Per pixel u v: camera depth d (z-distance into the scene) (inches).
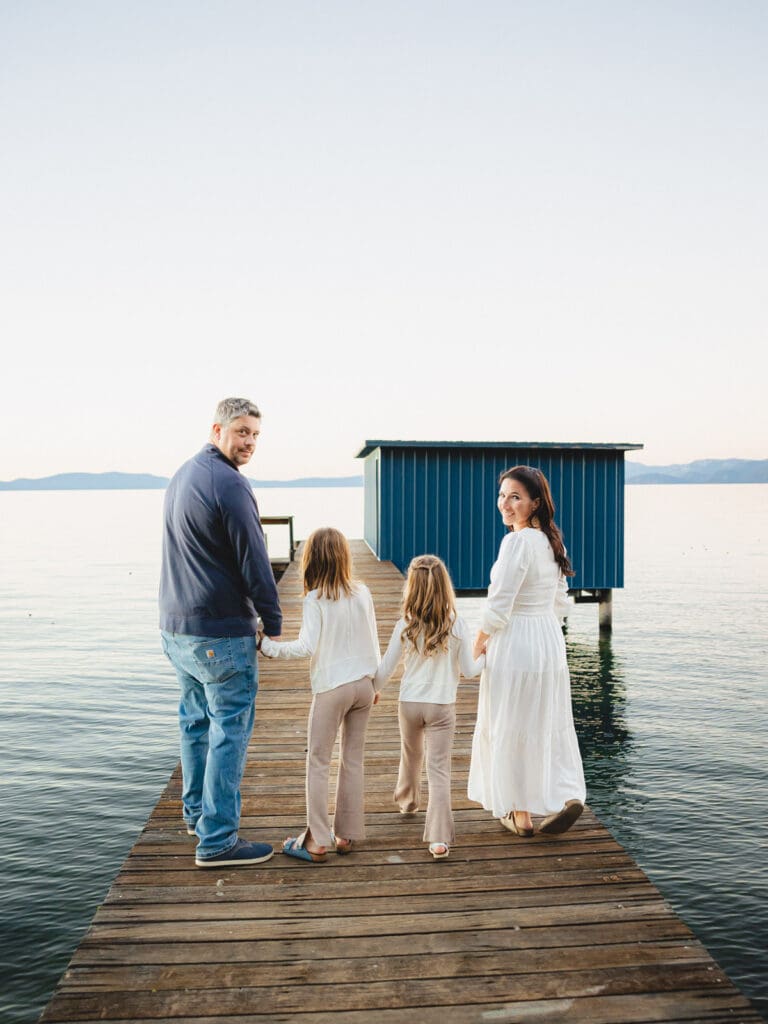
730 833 324.8
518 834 134.9
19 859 309.1
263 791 158.1
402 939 102.8
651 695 578.9
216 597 117.8
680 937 103.7
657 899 113.6
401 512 616.4
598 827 139.6
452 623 128.1
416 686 130.8
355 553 700.7
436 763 129.3
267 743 193.3
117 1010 88.5
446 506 619.8
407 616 128.6
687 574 1642.5
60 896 276.7
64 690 631.8
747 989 217.6
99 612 1149.7
